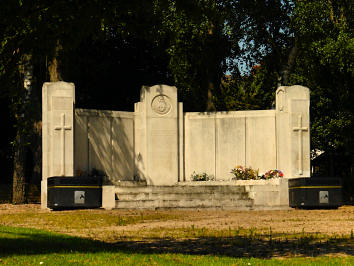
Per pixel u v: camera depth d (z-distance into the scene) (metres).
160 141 36.25
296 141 34.69
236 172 35.59
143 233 20.62
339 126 39.88
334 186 31.16
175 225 23.47
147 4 16.25
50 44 16.58
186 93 43.69
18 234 19.33
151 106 36.28
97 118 34.97
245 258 14.41
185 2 16.56
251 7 40.66
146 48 47.06
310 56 39.97
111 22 16.78
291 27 39.94
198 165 37.03
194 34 39.09
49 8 15.85
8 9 15.20
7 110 43.94
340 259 14.30
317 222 24.12
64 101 32.97
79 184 30.03
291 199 31.97
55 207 29.73
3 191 42.31
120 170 35.69
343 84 39.53
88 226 23.31
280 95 35.41
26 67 36.81
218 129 37.03
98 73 45.75
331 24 38.81
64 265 13.06
